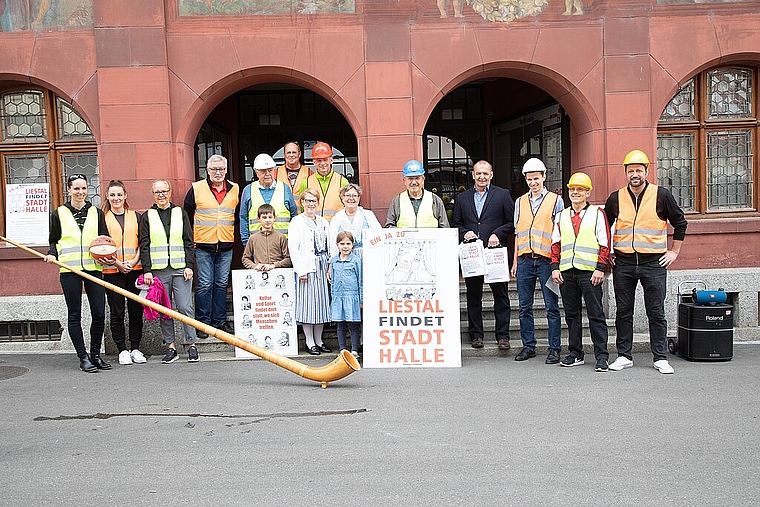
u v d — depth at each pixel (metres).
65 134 9.23
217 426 5.66
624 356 7.47
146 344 8.62
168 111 8.70
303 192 8.05
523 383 6.87
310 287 8.04
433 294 7.71
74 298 7.66
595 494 4.19
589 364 7.69
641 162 7.12
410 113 8.87
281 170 8.91
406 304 7.73
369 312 7.75
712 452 4.87
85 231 7.66
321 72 8.84
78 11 8.70
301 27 8.80
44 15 8.71
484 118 12.12
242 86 9.26
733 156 9.59
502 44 8.91
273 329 8.24
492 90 12.01
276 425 5.65
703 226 9.23
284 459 4.87
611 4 8.91
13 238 9.12
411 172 7.99
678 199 9.58
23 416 6.04
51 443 5.32
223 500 4.20
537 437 5.23
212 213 8.44
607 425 5.50
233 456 4.95
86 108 8.76
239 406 6.23
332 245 7.96
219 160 8.33
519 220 7.89
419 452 4.96
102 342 8.72
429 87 8.90
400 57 8.84
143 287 7.87
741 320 9.12
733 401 6.13
